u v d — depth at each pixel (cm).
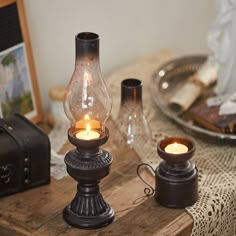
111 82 170
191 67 178
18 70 153
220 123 151
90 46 117
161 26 192
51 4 161
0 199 132
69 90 122
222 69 164
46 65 165
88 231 124
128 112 142
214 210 130
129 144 144
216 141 149
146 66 180
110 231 124
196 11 200
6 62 150
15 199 132
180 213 128
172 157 125
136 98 140
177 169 127
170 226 125
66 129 154
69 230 124
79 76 120
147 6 184
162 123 158
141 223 126
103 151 122
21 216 128
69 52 170
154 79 170
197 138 152
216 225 132
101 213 125
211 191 134
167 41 196
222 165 143
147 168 140
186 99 162
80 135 121
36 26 160
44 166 134
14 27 150
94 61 118
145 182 135
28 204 131
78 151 121
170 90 170
